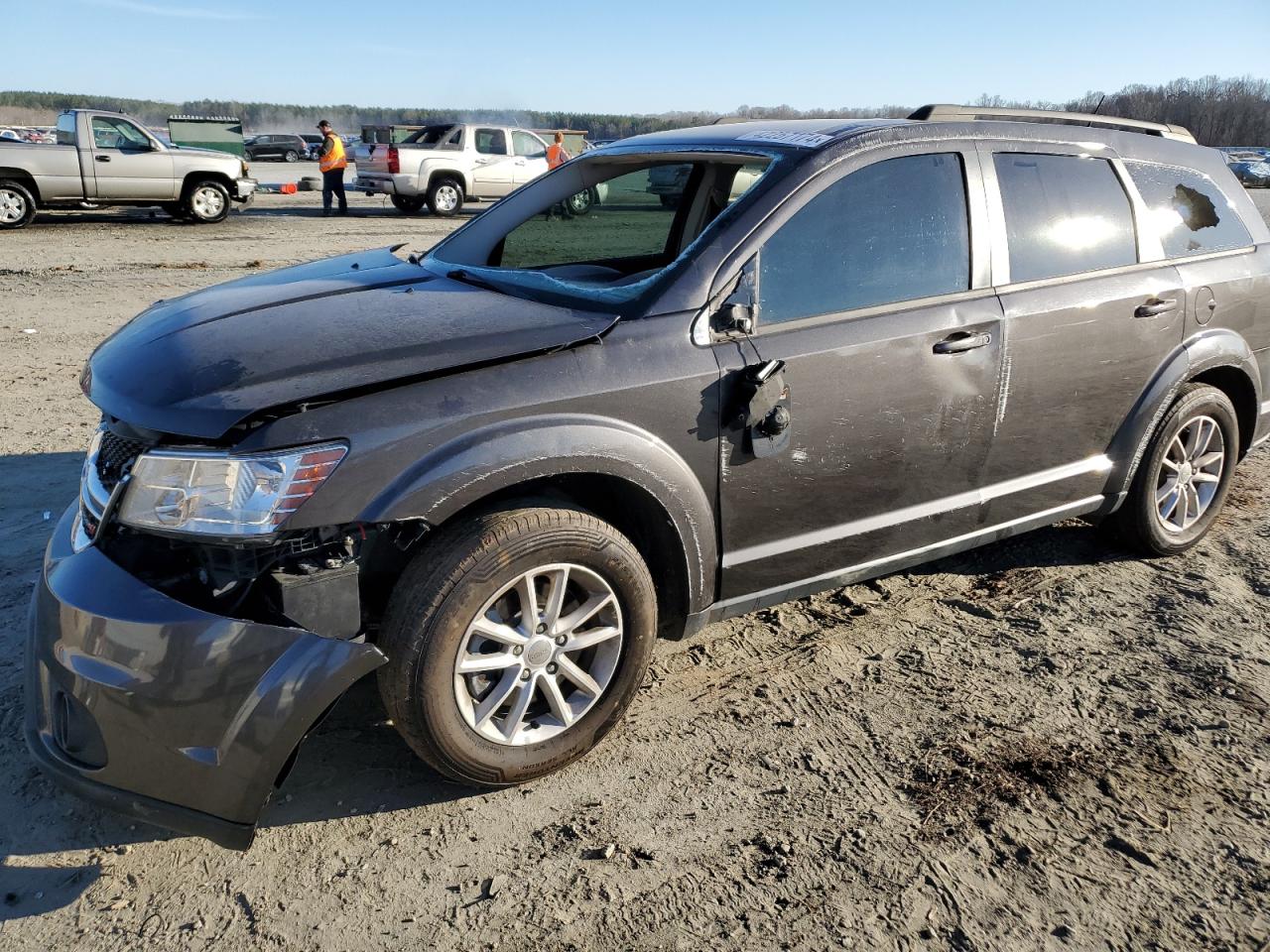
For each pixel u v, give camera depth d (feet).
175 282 34.27
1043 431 11.85
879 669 11.19
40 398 20.49
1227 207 13.97
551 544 8.38
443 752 8.37
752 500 9.75
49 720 7.83
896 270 10.49
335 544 7.86
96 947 7.23
